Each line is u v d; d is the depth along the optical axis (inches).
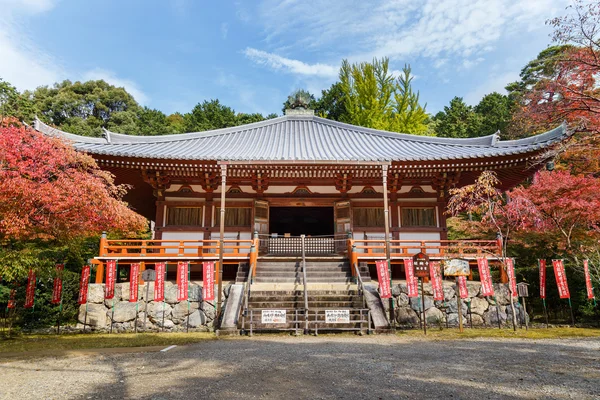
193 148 684.1
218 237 627.5
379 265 442.0
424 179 636.7
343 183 620.7
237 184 647.8
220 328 402.6
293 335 382.9
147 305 462.6
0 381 217.5
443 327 450.3
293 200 650.8
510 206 477.1
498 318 473.7
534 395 184.4
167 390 195.0
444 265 447.8
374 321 403.9
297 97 978.1
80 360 274.8
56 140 387.9
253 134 823.1
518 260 641.0
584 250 523.8
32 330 490.3
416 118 1206.9
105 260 509.7
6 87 1101.1
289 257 554.6
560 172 559.8
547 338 362.3
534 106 538.6
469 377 216.2
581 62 460.4
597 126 492.7
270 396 184.5
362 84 1240.8
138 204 763.4
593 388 194.5
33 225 371.9
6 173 329.1
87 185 374.3
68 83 1980.8
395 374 223.1
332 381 209.2
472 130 1647.4
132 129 1723.7
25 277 509.4
